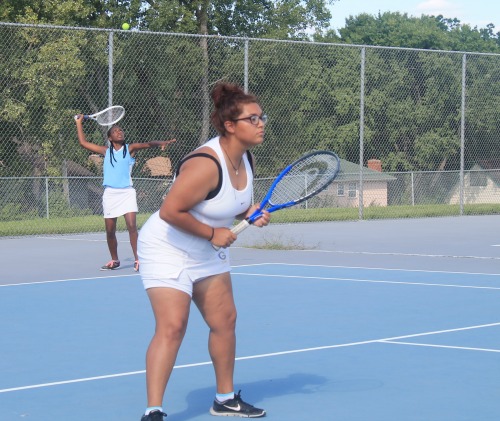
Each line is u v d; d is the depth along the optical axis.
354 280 11.62
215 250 5.06
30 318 8.80
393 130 27.61
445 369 6.57
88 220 21.02
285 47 23.42
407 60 27.38
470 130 27.86
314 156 5.55
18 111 20.47
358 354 7.09
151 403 4.92
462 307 9.45
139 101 21.94
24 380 6.27
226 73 22.41
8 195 20.69
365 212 24.30
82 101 21.70
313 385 6.10
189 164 4.79
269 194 5.40
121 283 11.33
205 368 6.61
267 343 7.53
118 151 12.38
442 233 19.52
